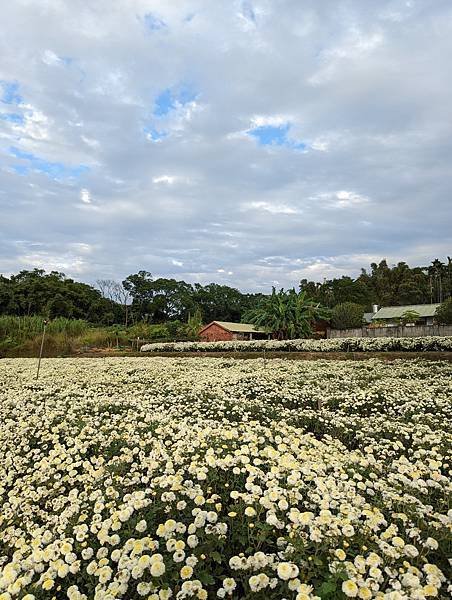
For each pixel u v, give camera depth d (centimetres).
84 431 549
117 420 635
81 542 291
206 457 363
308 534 266
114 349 2991
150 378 1182
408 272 9000
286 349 2405
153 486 341
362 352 2080
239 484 346
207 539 272
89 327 3691
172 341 3356
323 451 428
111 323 6288
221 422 610
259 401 786
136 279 7962
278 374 1178
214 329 4434
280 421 630
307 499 316
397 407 723
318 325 4322
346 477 347
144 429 564
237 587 252
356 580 221
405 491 344
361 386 948
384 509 311
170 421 579
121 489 371
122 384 1078
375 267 10256
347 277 8525
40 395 865
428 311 4866
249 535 266
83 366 1599
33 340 2816
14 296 5478
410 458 449
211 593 245
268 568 246
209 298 8462
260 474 335
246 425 522
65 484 432
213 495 305
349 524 268
